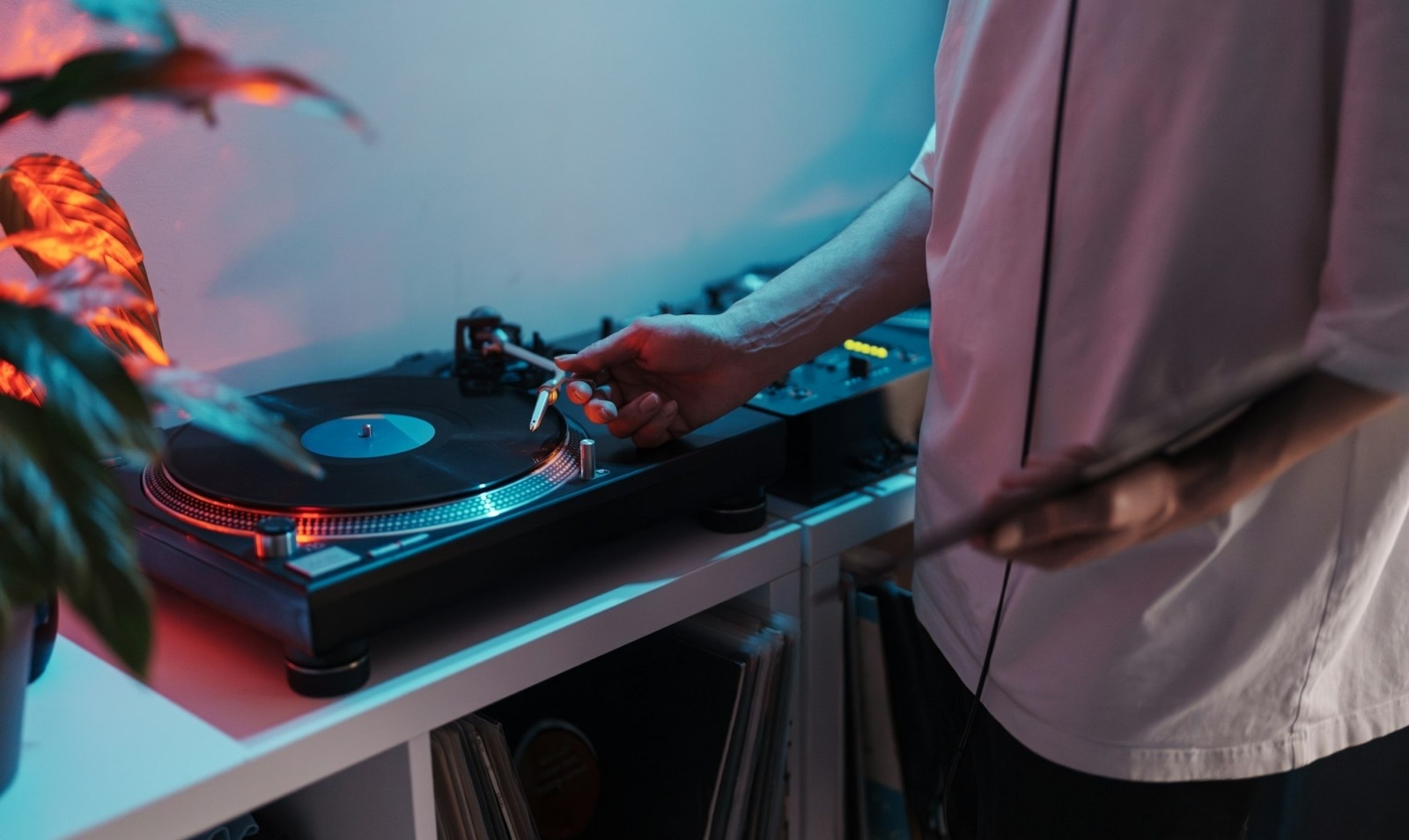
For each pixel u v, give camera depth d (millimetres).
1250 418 642
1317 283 736
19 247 656
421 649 791
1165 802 845
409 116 1159
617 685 1039
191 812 639
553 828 1068
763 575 985
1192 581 785
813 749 1091
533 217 1287
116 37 951
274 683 749
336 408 964
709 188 1452
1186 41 724
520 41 1221
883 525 1102
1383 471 767
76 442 478
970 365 878
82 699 713
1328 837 1191
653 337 917
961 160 892
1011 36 833
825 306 1003
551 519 803
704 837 980
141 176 1010
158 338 773
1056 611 827
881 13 1587
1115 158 763
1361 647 849
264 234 1093
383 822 796
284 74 433
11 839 585
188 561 759
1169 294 749
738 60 1430
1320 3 686
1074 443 811
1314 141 711
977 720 948
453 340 1261
